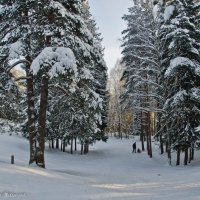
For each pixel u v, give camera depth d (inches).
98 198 450.6
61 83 863.7
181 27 1139.3
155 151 1825.8
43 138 809.5
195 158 1369.3
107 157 1744.6
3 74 799.7
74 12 836.6
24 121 1565.0
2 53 772.6
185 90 1135.0
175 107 1142.3
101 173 959.6
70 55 711.7
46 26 768.9
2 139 1691.7
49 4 748.0
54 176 688.4
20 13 799.7
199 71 1106.7
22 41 759.7
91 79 844.0
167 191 558.9
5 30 810.2
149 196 478.9
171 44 1131.9
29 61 817.5
